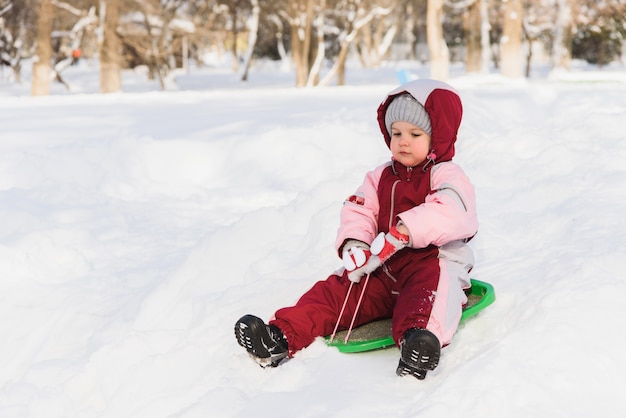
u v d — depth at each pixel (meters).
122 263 5.15
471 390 2.53
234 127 9.17
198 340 3.43
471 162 5.50
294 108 12.70
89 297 4.60
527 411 2.44
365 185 3.45
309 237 4.37
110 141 7.84
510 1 27.95
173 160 7.75
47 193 6.61
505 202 4.69
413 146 3.25
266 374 3.05
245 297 3.75
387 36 48.56
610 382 2.56
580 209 4.19
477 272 3.68
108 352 3.60
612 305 2.93
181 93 20.00
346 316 3.21
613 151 5.11
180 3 31.19
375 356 3.07
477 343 3.02
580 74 19.81
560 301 2.99
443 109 3.19
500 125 8.14
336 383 2.84
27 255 5.12
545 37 44.94
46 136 9.65
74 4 28.58
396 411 2.61
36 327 4.41
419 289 3.01
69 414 3.37
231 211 6.40
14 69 36.97
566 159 5.10
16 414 3.45
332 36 47.25
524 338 2.77
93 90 34.00
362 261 3.10
